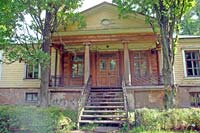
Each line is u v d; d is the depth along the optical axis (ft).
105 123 36.55
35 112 30.81
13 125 30.48
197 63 58.80
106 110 40.81
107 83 60.03
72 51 61.87
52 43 54.60
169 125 30.94
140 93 50.19
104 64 61.41
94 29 53.72
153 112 32.14
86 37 54.03
